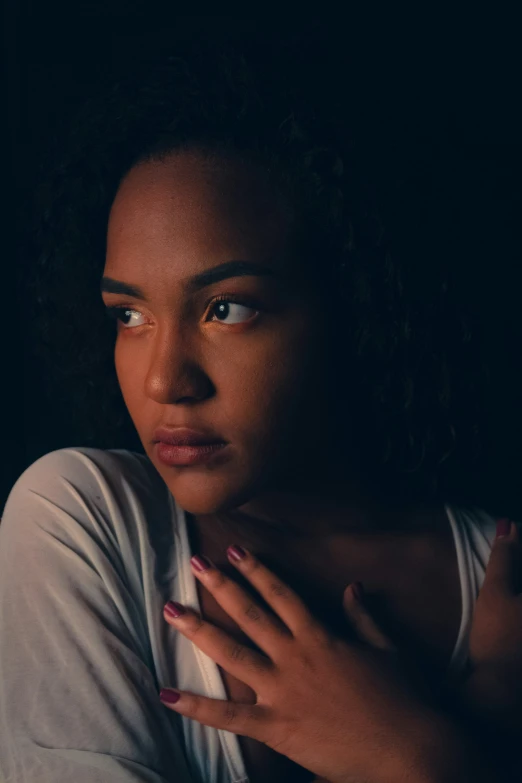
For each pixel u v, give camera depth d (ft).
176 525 3.67
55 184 3.94
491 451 4.73
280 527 3.81
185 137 3.22
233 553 3.51
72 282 4.13
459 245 4.03
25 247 4.40
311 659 3.36
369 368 3.76
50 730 3.05
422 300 3.81
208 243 3.07
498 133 7.39
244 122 3.25
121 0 7.55
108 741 3.06
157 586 3.48
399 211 3.65
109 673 3.18
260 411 3.19
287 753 3.25
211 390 3.15
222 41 3.73
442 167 3.92
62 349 4.40
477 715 3.62
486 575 3.96
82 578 3.33
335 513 3.88
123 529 3.53
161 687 3.34
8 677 3.14
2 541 3.49
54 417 7.36
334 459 3.76
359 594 3.68
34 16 7.39
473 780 3.21
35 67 7.44
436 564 4.01
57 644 3.19
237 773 3.32
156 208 3.11
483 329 4.16
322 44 3.87
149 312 3.17
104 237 3.94
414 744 3.22
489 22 7.66
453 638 3.88
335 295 3.48
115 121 3.49
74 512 3.46
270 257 3.16
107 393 4.55
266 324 3.17
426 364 3.92
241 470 3.24
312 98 3.49
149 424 3.25
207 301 3.10
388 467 4.07
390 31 7.65
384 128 3.67
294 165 3.26
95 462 3.69
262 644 3.38
